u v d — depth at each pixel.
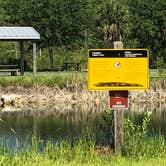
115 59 21.17
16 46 134.50
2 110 69.75
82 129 48.09
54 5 117.94
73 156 22.33
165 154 22.52
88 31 124.00
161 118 57.53
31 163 20.80
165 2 125.44
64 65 110.50
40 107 73.69
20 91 78.94
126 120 24.20
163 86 81.50
